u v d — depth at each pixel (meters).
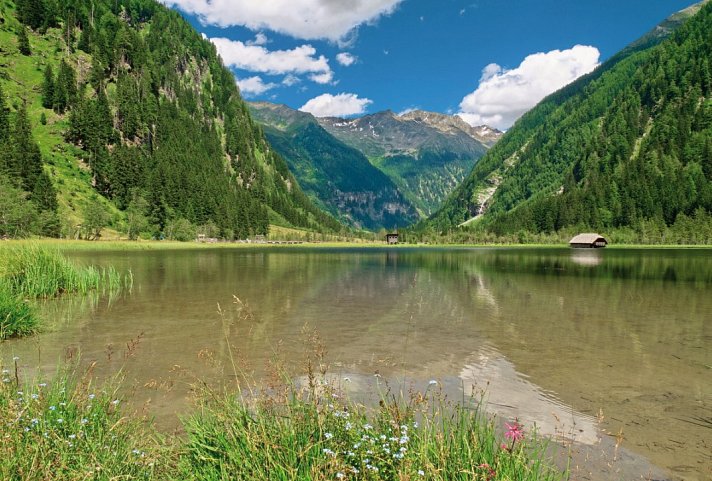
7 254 21.50
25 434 4.28
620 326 15.37
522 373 9.89
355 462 3.89
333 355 11.28
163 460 4.45
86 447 4.25
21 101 173.62
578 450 6.09
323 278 32.75
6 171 116.00
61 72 185.38
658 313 18.03
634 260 62.66
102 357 10.68
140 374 9.23
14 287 20.23
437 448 4.32
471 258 70.19
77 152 164.50
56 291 21.62
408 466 3.71
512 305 20.02
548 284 29.34
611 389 8.84
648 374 9.86
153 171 175.88
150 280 30.41
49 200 115.94
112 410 5.58
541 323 15.84
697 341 13.12
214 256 69.88
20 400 5.16
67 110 181.00
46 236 99.00
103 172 158.88
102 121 188.62
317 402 4.89
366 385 8.80
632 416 7.42
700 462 5.80
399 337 13.49
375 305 19.75
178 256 67.19
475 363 10.73
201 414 5.65
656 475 5.43
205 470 4.11
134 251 84.19
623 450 6.12
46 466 3.73
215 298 21.48
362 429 4.58
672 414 7.51
